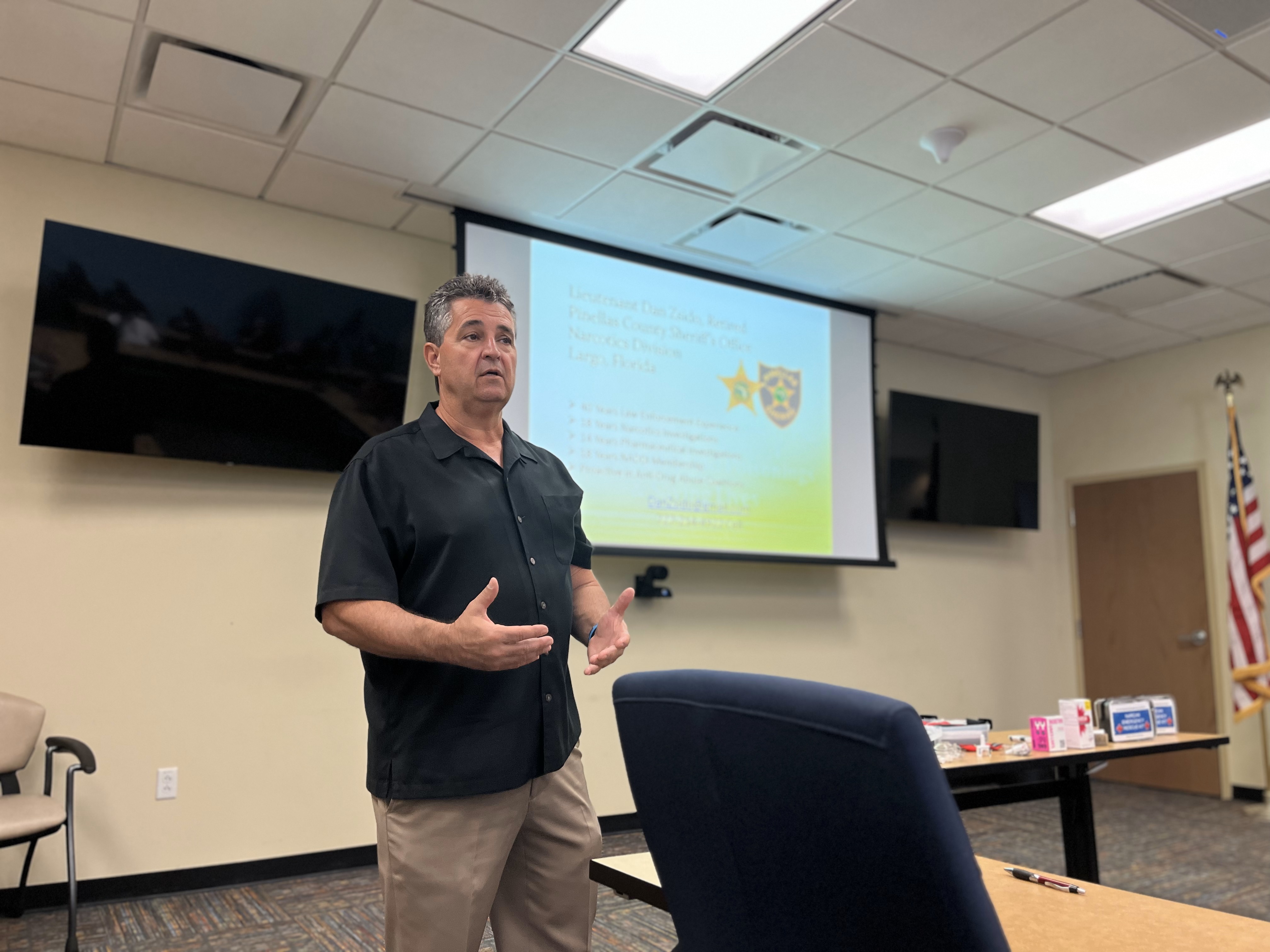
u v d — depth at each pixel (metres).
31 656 2.99
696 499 4.25
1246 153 3.29
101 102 2.88
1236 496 5.01
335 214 3.69
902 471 5.08
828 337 4.76
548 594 1.39
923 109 2.94
